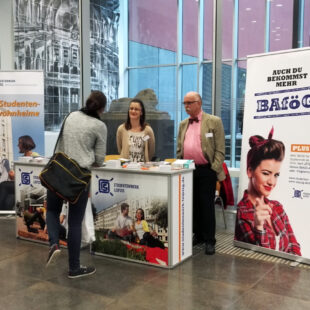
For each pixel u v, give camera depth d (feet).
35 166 11.98
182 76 27.09
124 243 10.43
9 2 18.37
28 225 12.30
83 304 7.79
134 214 10.20
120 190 10.37
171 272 9.59
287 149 10.43
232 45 21.97
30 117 15.79
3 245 11.93
